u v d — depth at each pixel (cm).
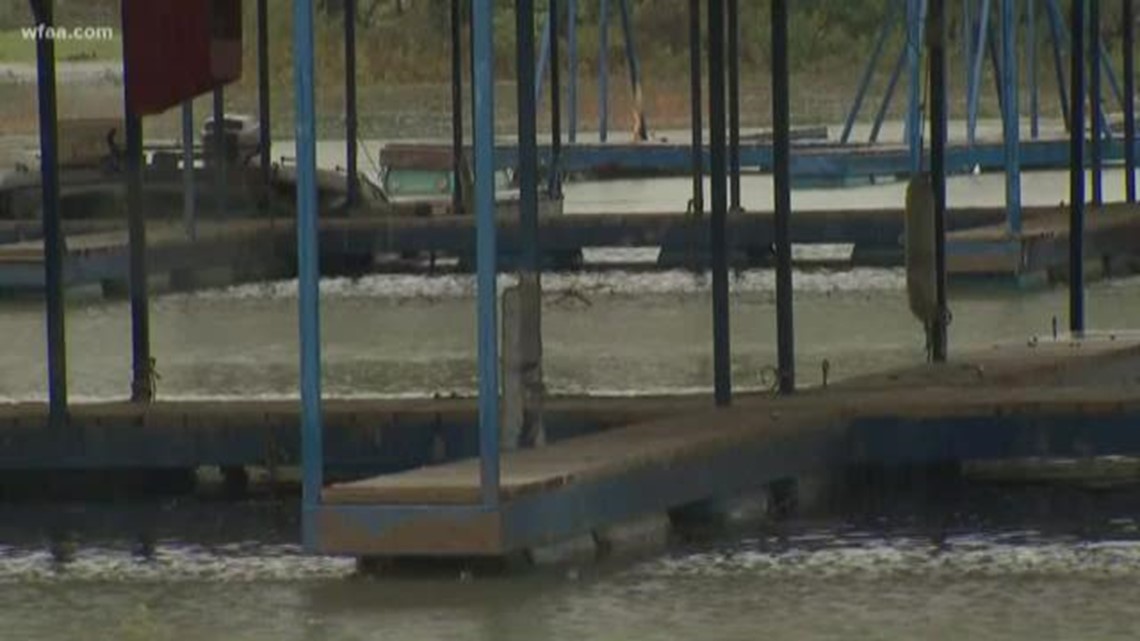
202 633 4866
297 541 5656
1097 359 6931
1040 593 5088
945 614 4922
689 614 4919
